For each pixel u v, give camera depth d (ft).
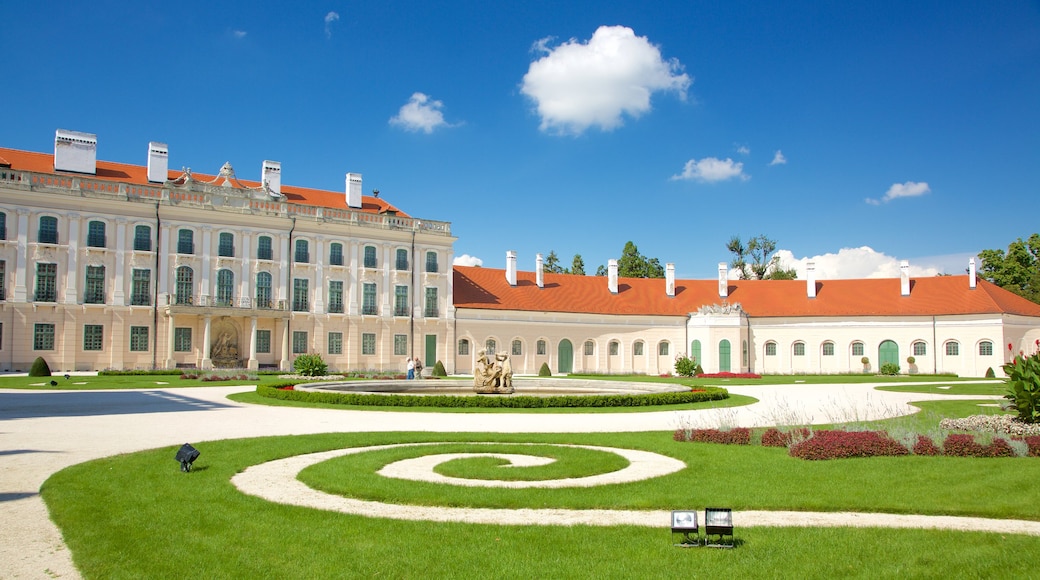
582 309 232.94
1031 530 32.76
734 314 233.55
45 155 181.47
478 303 221.46
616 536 31.22
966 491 39.50
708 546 29.96
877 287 244.42
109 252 172.76
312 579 26.18
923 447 51.49
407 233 211.41
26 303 163.53
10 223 163.22
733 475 43.96
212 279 183.93
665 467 46.91
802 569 27.30
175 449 51.57
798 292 248.73
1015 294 247.09
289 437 58.65
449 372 213.46
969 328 221.66
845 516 35.29
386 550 29.17
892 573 26.84
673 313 240.73
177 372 162.61
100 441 56.49
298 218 195.93
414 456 50.42
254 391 112.78
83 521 32.91
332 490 39.17
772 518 34.81
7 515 34.42
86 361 169.27
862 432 53.62
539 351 226.79
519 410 84.84
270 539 30.50
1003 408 75.87
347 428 66.95
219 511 34.71
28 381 130.11
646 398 93.25
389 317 206.80
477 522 33.40
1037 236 280.31
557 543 30.22
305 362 148.87
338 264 202.28
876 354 231.50
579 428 68.18
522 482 41.93
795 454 50.52
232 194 188.03
